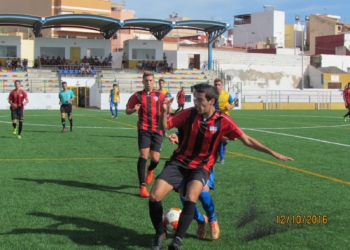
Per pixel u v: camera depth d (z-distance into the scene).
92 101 41.62
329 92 48.62
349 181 8.50
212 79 46.53
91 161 10.54
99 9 57.66
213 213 5.16
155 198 4.67
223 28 46.06
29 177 8.55
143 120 7.61
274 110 40.50
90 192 7.41
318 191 7.62
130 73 43.91
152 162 7.85
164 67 47.50
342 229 5.59
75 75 42.69
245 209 6.36
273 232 5.42
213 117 4.80
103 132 17.55
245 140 4.85
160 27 47.34
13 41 44.47
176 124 4.86
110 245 4.96
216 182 8.30
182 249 4.88
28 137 15.45
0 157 10.93
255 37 75.12
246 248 4.92
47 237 5.18
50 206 6.51
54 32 54.84
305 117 28.94
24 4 56.78
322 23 73.75
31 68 43.06
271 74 57.16
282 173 9.25
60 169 9.45
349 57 62.84
